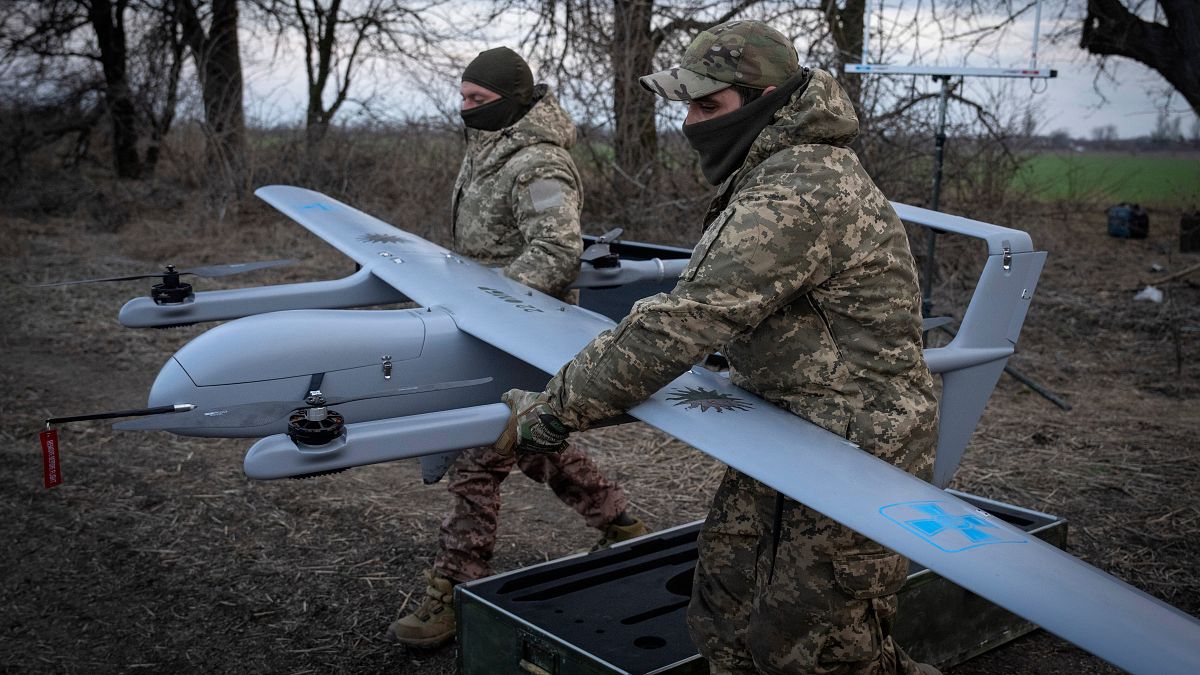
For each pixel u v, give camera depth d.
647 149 8.29
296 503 4.29
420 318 2.64
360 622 3.33
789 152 1.91
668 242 7.95
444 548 3.13
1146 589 3.48
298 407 1.96
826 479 1.73
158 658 3.11
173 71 12.59
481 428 2.03
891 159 7.59
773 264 1.84
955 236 7.72
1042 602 1.44
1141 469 4.58
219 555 3.80
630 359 1.88
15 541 3.88
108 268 8.95
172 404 2.33
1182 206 9.62
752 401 2.06
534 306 2.77
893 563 1.99
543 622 2.63
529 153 3.13
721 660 2.17
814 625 1.98
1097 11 8.46
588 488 3.39
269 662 3.10
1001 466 4.64
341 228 3.84
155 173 13.57
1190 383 5.90
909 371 1.98
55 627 3.28
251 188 11.23
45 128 13.17
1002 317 3.06
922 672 2.36
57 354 6.48
